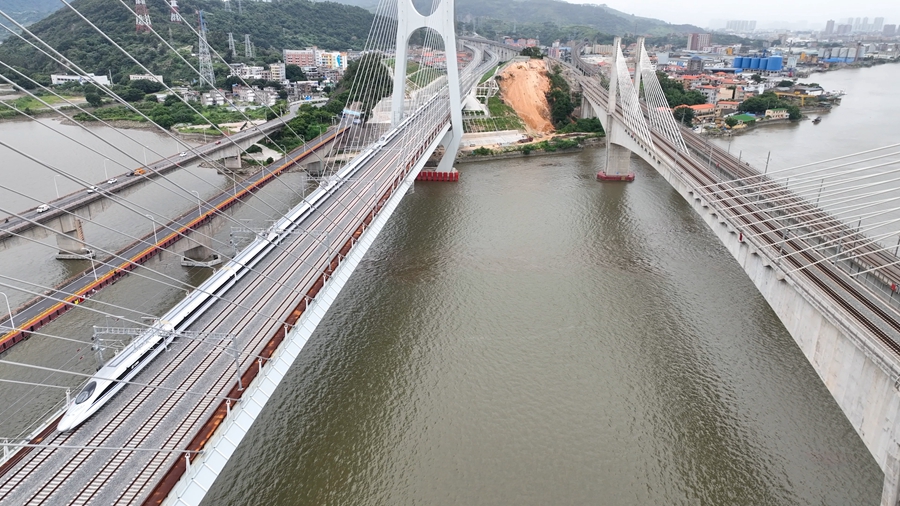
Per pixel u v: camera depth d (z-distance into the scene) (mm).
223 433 20016
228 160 76125
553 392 32062
